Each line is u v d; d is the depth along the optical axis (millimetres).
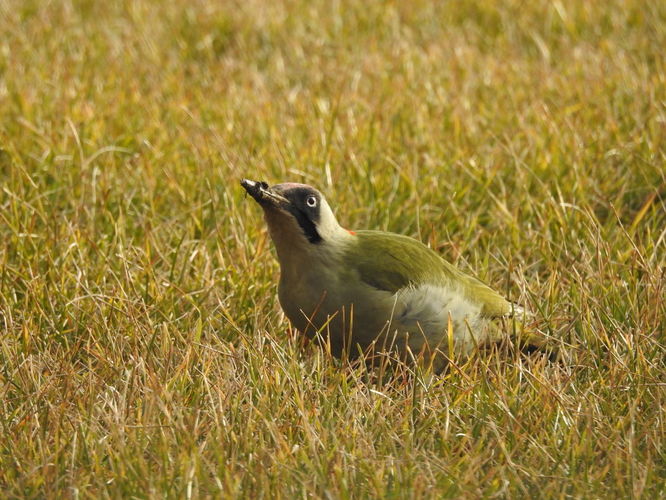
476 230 14805
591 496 9117
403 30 23812
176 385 10648
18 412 10406
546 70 20531
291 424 10117
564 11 23922
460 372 11008
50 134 16828
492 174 15594
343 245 11320
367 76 20719
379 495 8930
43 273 13359
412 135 17766
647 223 14281
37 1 24891
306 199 11055
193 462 9234
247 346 11391
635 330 11719
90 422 10000
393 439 9852
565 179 15883
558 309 12602
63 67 20797
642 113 17984
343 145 17000
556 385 10750
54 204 15188
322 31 23391
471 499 8977
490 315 11875
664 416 10188
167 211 15391
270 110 18500
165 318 12133
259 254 13812
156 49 22109
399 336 11312
